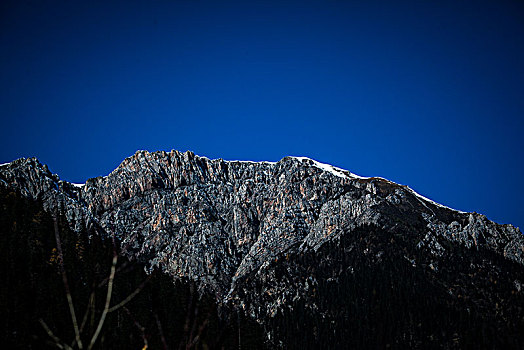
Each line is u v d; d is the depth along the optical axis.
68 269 133.75
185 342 21.25
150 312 130.50
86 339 46.28
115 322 111.75
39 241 147.75
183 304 144.88
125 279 143.88
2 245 133.50
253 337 147.38
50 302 117.69
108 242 167.88
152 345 101.31
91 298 17.56
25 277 125.88
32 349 98.12
